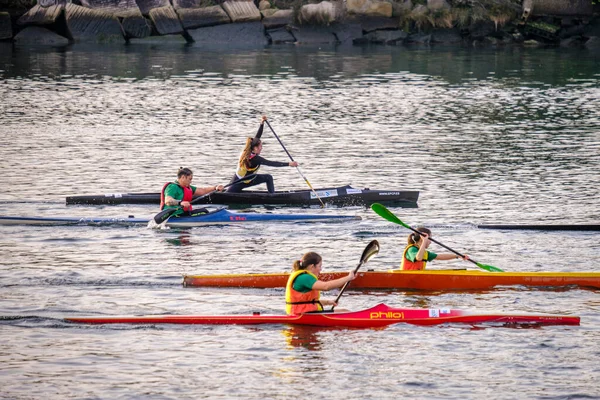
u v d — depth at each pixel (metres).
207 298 44.19
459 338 38.56
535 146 88.81
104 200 66.31
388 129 98.50
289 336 38.84
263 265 50.19
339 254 52.84
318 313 40.28
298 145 89.69
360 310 42.12
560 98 121.38
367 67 154.62
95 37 188.50
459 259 51.72
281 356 36.53
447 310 40.66
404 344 37.84
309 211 65.38
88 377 34.31
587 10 191.62
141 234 57.56
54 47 178.62
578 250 53.47
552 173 76.44
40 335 38.66
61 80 133.75
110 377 34.34
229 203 68.12
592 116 107.31
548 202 66.12
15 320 40.34
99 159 81.75
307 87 130.88
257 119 104.56
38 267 49.09
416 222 60.66
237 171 68.56
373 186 72.31
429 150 87.00
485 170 77.94
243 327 39.94
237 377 34.41
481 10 192.12
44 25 188.50
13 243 54.59
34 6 186.75
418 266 47.28
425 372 34.94
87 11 187.75
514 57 171.50
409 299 44.56
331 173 77.38
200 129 98.00
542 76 144.50
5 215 61.75
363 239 56.69
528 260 51.28
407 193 67.06
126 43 188.00
